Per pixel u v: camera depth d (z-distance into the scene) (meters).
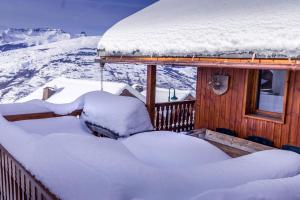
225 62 4.57
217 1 6.50
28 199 3.07
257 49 4.11
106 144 2.62
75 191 2.04
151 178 1.99
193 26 5.51
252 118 6.49
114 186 1.80
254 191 1.87
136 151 4.16
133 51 6.67
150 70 6.94
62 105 7.25
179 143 4.30
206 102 7.69
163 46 5.81
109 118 6.01
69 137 2.77
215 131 7.44
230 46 4.48
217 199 1.74
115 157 2.19
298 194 1.99
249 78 6.53
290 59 3.73
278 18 4.17
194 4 7.20
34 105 6.93
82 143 2.57
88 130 6.46
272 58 3.94
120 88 20.41
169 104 8.21
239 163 2.65
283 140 5.88
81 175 2.06
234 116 6.94
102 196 1.79
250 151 5.93
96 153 2.29
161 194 1.88
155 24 6.83
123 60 6.99
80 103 7.12
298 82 5.57
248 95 6.60
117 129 5.73
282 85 6.07
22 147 3.28
